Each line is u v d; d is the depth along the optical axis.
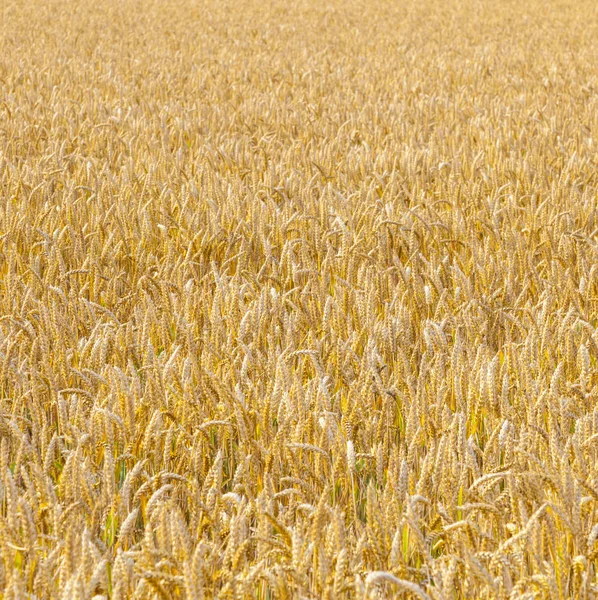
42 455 3.52
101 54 20.91
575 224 7.45
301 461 3.57
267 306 5.16
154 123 11.90
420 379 4.11
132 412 3.64
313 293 5.16
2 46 21.70
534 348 4.55
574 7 37.22
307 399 3.74
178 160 9.76
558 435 3.73
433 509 3.43
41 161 9.41
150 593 2.72
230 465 3.86
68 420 3.64
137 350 4.67
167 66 18.88
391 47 23.61
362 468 3.72
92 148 10.65
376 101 14.99
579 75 18.58
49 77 16.30
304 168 9.62
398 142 11.20
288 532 2.83
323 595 2.60
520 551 2.98
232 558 2.79
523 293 5.37
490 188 8.88
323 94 16.00
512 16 33.44
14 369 4.16
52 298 5.30
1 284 5.99
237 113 13.04
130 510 3.56
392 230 6.68
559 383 4.29
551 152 10.66
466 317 4.95
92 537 3.06
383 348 4.75
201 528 3.20
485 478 3.11
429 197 8.19
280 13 33.53
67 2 35.19
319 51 22.72
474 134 11.89
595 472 3.31
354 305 5.19
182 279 5.56
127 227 6.73
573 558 2.97
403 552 3.14
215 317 4.53
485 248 6.13
